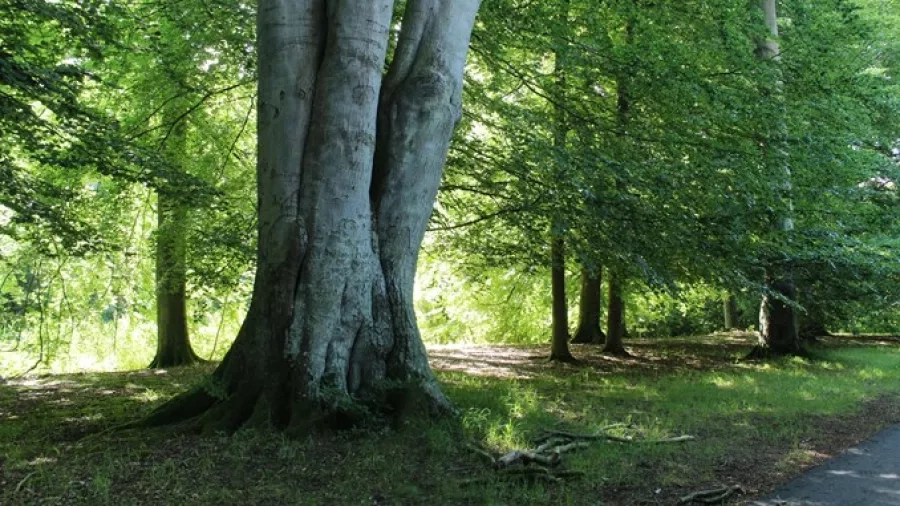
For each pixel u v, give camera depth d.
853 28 14.28
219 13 12.30
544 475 5.97
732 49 12.50
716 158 12.11
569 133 13.47
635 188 11.62
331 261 7.36
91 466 6.09
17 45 9.08
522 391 10.63
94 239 11.54
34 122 9.27
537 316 26.83
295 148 7.42
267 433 6.91
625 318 26.75
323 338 7.34
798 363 15.98
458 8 8.17
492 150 12.55
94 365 22.67
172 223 13.95
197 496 5.41
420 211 8.12
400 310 7.90
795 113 12.95
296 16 7.48
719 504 5.62
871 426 8.83
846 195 13.92
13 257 18.03
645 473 6.35
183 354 16.33
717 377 13.18
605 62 12.08
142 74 13.05
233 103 15.30
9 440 7.33
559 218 11.82
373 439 6.97
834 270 13.95
